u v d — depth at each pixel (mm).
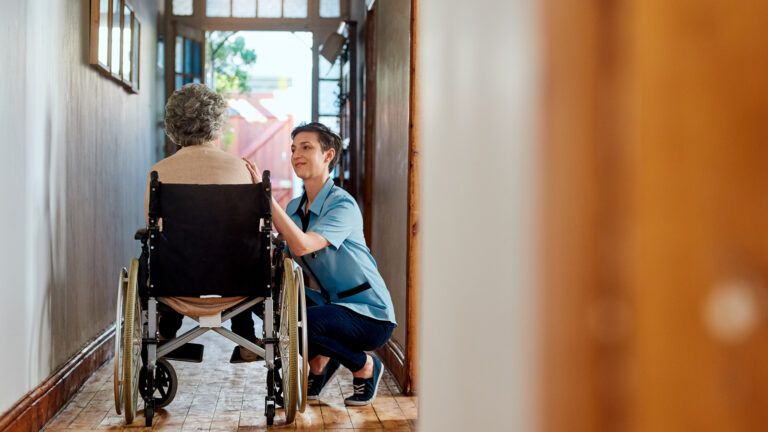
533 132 486
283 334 3281
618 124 363
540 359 440
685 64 329
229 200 3059
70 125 3773
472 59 853
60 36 3580
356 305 3424
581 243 387
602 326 372
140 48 6105
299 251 3297
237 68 18312
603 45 376
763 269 305
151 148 6930
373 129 6449
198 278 3062
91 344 4176
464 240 891
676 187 332
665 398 339
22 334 2932
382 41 5477
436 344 1118
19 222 2898
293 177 16781
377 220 5617
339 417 3393
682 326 332
